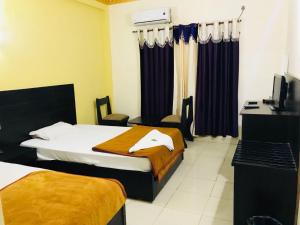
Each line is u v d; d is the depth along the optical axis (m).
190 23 4.59
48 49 3.84
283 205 1.95
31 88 3.49
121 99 5.45
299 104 2.00
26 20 3.45
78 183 1.99
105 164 2.84
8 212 1.61
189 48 4.64
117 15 5.17
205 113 4.68
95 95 4.98
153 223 2.38
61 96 4.02
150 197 2.72
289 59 3.50
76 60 4.44
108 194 1.91
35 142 3.28
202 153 4.17
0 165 2.42
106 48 5.25
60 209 1.63
